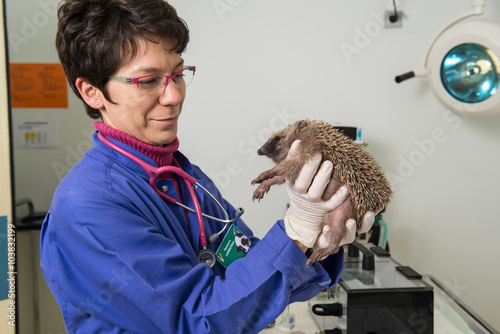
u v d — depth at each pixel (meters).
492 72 2.16
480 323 1.81
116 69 1.05
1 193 2.09
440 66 2.28
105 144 1.18
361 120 2.72
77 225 0.99
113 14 1.01
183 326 0.97
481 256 2.83
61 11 1.10
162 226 1.12
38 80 2.67
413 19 2.63
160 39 1.05
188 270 1.04
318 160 1.17
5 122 2.07
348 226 1.17
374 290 1.64
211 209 1.40
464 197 2.78
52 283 1.11
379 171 1.33
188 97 2.66
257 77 2.67
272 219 2.77
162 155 1.23
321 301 2.09
